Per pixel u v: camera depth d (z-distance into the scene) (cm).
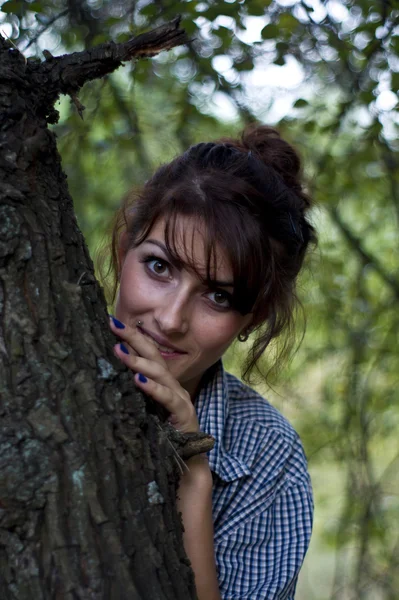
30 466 77
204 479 122
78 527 76
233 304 131
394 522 435
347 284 395
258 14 253
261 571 146
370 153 338
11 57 95
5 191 86
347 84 314
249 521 147
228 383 164
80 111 102
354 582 388
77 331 86
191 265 125
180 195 127
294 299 165
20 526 76
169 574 82
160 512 84
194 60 291
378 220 426
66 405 81
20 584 74
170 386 113
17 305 83
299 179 158
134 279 131
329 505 488
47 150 94
